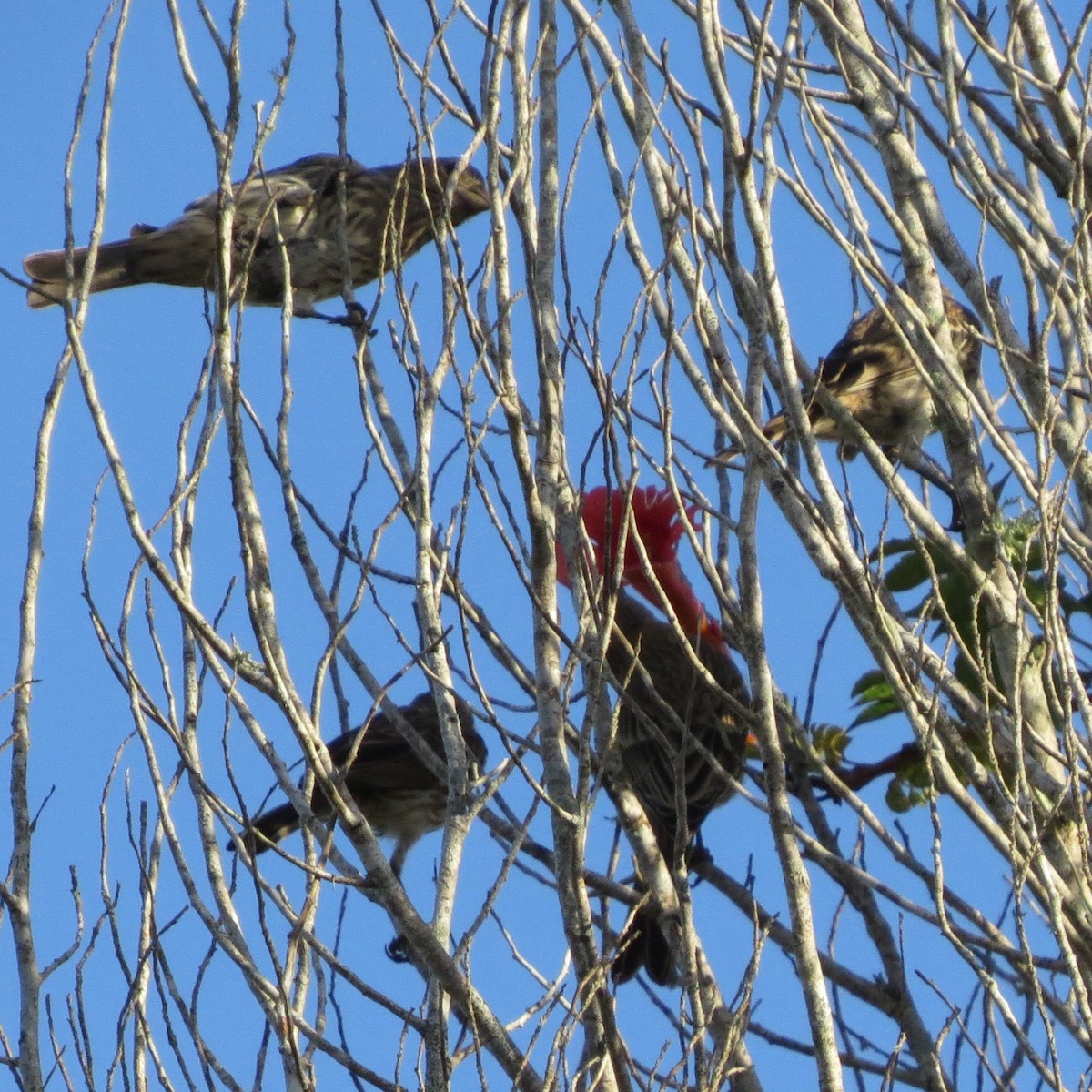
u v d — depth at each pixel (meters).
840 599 9.98
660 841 11.26
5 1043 8.87
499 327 9.88
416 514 9.23
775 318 9.82
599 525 10.55
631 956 10.32
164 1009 8.89
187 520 9.06
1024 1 11.34
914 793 11.72
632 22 11.13
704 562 9.25
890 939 10.03
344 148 10.61
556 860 8.32
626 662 11.84
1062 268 9.80
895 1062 8.75
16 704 9.59
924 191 11.06
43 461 9.91
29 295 13.60
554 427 9.84
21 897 9.20
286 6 10.01
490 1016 8.05
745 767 11.36
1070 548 9.79
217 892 8.76
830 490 9.59
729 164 9.72
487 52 10.30
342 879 8.00
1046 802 9.30
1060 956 8.99
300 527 9.55
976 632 9.14
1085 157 10.55
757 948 8.63
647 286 9.45
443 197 9.98
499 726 8.84
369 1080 8.12
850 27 11.57
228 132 9.52
